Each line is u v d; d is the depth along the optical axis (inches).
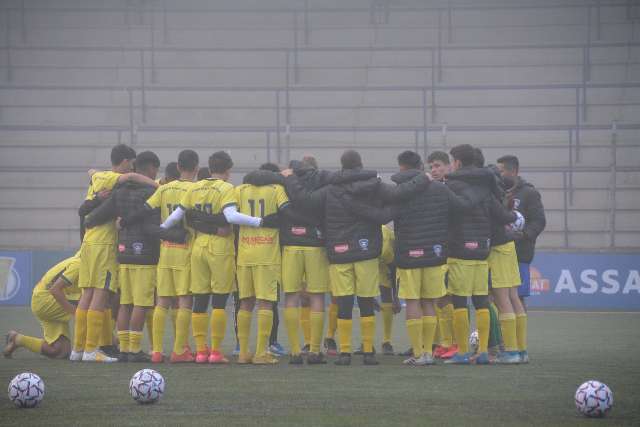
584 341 1788.9
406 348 1678.2
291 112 3641.7
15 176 3400.6
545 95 3614.7
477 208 1336.1
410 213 1309.1
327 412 899.4
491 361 1384.1
